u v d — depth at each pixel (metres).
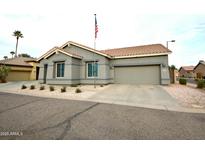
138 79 15.65
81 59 16.28
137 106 6.53
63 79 14.92
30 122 4.22
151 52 14.58
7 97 8.74
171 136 3.31
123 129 3.72
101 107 6.26
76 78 15.38
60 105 6.59
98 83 15.22
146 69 15.32
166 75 14.20
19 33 39.75
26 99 8.09
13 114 5.07
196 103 7.14
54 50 15.43
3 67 19.73
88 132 3.51
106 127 3.85
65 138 3.19
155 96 8.95
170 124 4.11
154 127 3.86
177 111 5.67
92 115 5.00
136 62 15.53
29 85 15.48
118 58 16.38
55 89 12.28
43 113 5.22
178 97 8.58
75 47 16.69
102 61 15.17
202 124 4.11
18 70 23.23
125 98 8.48
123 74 16.36
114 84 15.73
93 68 15.70
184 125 4.02
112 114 5.16
